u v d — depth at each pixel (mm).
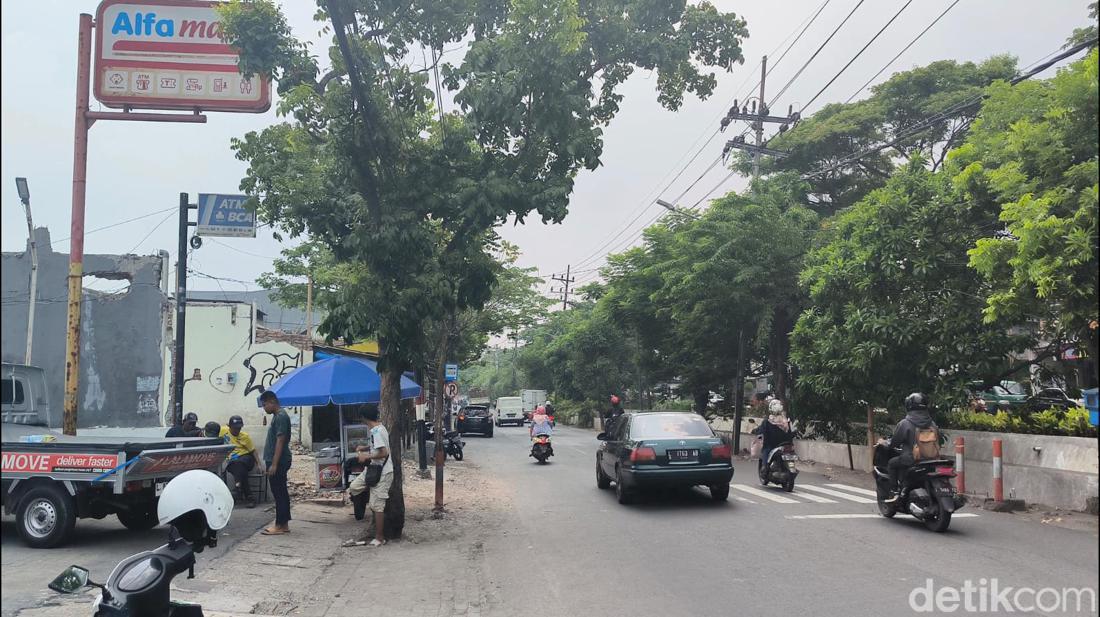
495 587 7980
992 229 14453
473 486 17203
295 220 11414
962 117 27672
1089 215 10023
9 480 9297
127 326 19969
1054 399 17547
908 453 10453
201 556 8898
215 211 13070
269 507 12578
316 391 11883
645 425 13727
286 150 11258
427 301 10156
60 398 19328
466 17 10703
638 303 30656
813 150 29844
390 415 11102
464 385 116938
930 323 14891
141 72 13586
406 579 8430
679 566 8492
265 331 24234
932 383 15047
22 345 19203
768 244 22641
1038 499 12211
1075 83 10570
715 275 23078
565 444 32219
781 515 11750
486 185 10508
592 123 11766
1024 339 13984
